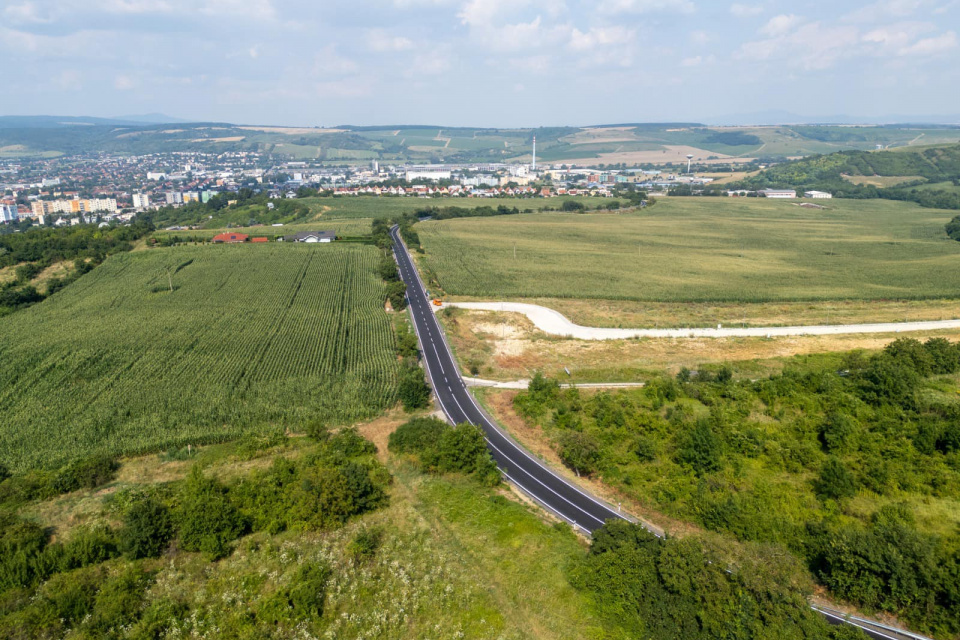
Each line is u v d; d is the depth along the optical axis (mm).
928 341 113312
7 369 114750
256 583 60406
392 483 79812
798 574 59500
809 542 64812
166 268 196375
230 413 98062
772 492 75000
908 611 56219
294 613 56500
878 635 54562
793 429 89000
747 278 198375
